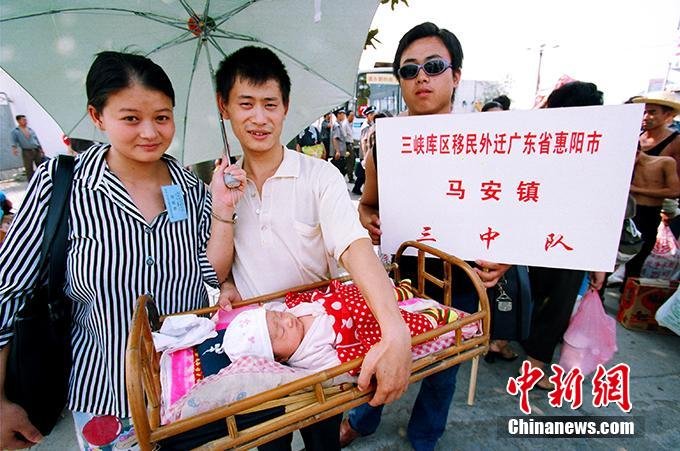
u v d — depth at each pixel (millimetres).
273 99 1209
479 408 2271
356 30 1703
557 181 1394
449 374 1685
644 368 2574
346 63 1769
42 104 1431
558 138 1358
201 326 1161
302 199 1325
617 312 3279
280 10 1561
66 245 1101
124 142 1075
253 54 1197
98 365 1192
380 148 1573
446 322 1284
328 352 1175
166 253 1201
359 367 987
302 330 1217
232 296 1407
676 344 2838
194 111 1704
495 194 1477
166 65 1548
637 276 3355
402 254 1652
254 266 1398
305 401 949
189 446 889
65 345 1194
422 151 1526
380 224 1665
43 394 1135
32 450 2068
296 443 2021
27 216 1078
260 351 1113
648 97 3043
